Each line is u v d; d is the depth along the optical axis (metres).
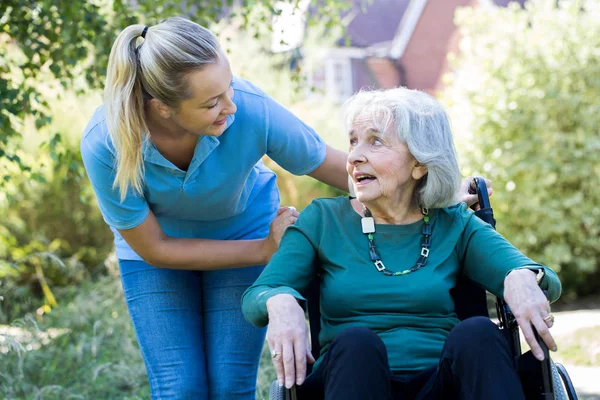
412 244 2.36
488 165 7.52
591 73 7.55
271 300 2.15
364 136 2.33
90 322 5.94
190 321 2.66
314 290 2.46
